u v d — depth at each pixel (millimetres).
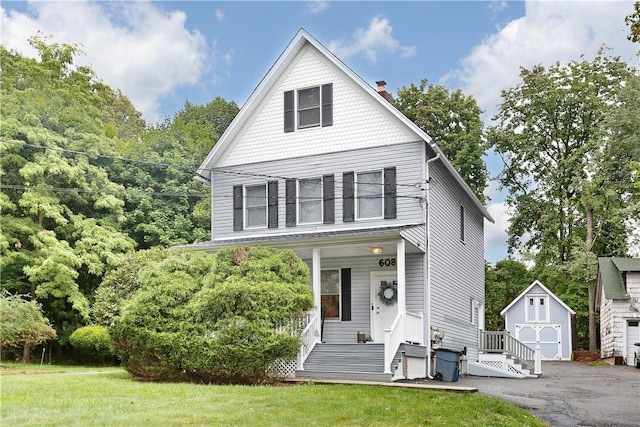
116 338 16141
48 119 29750
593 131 37656
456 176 23094
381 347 17312
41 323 22734
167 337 15414
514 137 39781
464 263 26203
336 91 21828
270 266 16250
